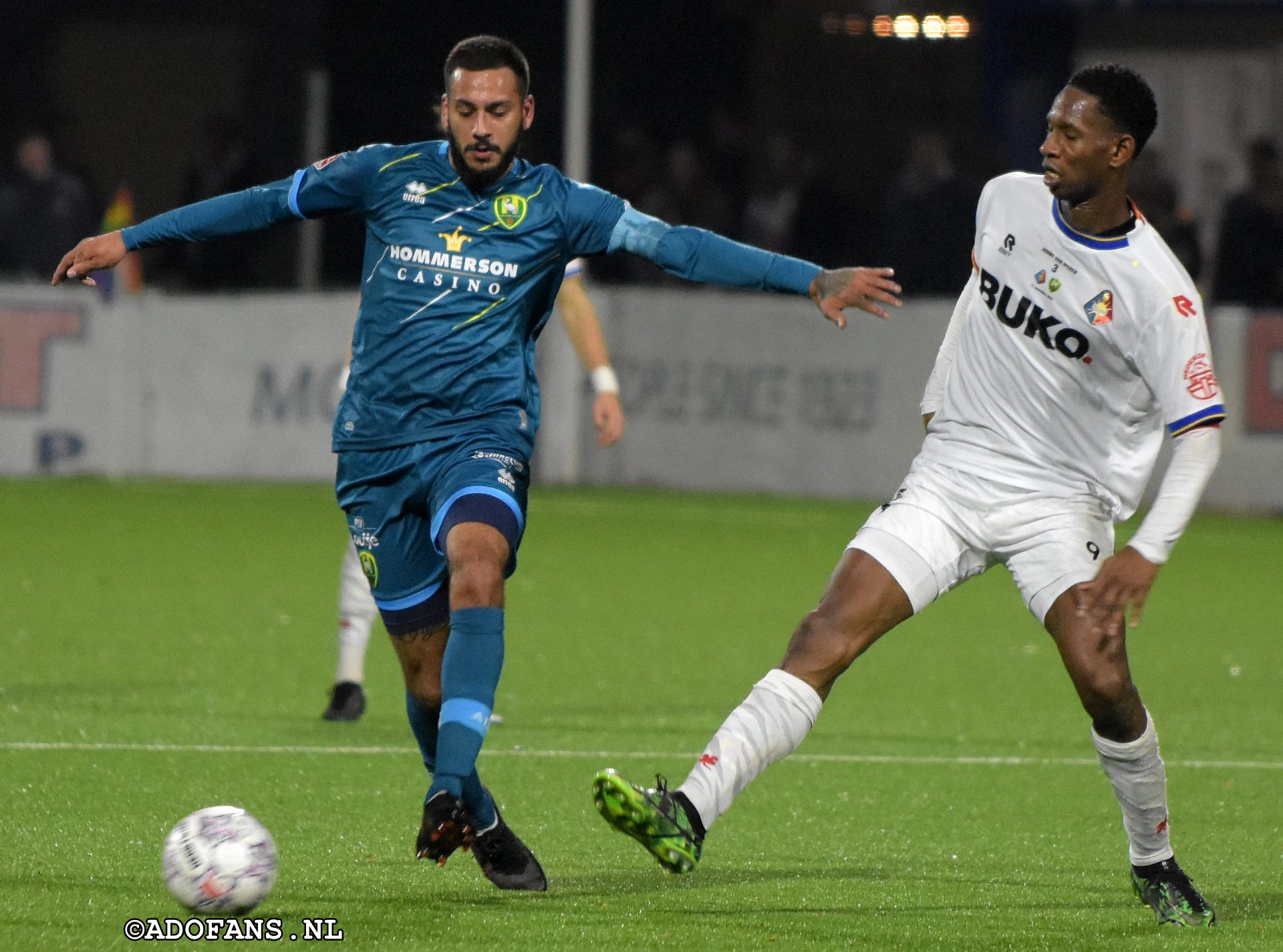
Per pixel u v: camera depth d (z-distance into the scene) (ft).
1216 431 53.67
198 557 156.46
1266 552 177.37
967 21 279.08
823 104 282.97
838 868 63.16
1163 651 121.70
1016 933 54.44
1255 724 96.58
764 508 202.39
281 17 302.45
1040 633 128.26
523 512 56.90
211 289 265.34
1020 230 56.08
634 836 52.60
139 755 79.71
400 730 87.92
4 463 220.02
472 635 53.78
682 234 57.26
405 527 57.88
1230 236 232.12
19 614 123.65
